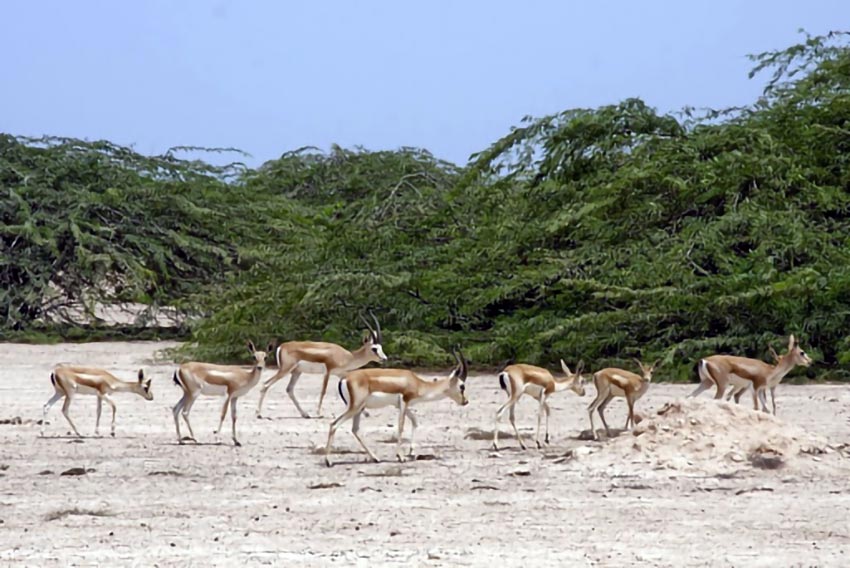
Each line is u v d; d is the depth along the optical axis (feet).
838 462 95.30
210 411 136.98
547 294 195.42
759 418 99.76
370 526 74.90
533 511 79.61
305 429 121.80
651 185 195.42
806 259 182.29
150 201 285.23
